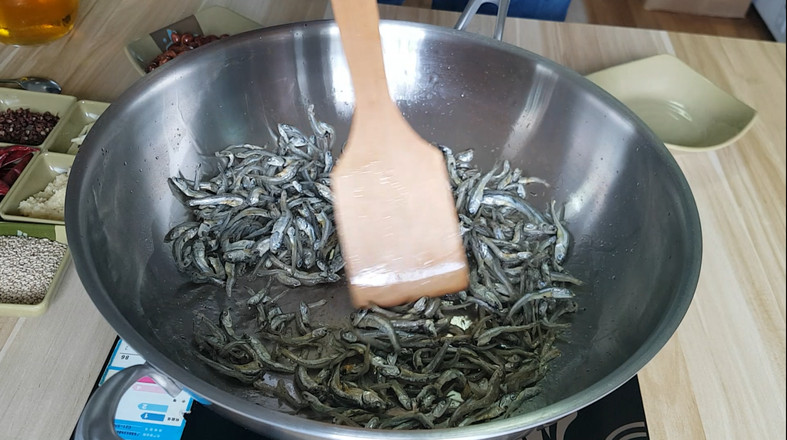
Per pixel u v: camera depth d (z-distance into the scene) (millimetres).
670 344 322
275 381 292
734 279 354
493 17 508
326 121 390
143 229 313
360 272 328
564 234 354
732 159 419
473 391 286
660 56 460
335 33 353
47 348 293
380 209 321
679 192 283
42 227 333
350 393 278
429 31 350
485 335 315
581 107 338
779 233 375
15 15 425
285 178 370
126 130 300
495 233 367
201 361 288
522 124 369
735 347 323
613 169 336
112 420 212
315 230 360
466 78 366
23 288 311
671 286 258
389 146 311
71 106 396
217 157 360
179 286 324
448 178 359
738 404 301
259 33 342
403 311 328
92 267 229
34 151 376
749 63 496
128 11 492
